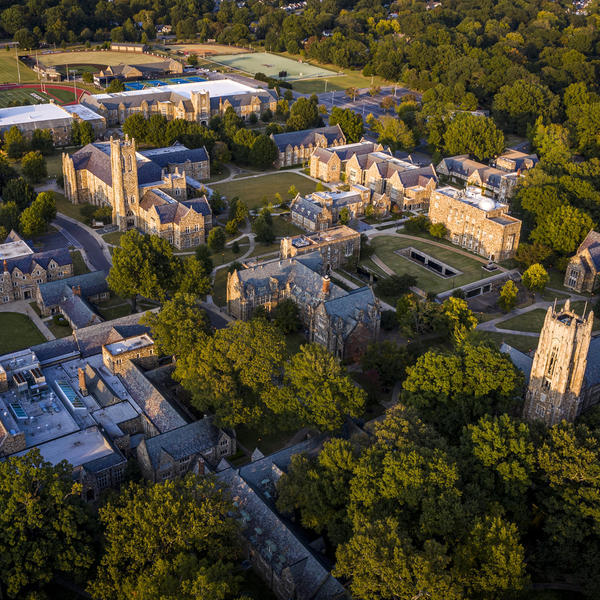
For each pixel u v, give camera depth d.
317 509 127.12
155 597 104.44
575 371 136.75
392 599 110.12
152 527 112.25
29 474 117.19
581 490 122.31
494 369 147.38
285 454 142.38
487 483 127.81
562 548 121.31
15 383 163.25
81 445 147.38
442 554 107.69
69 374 172.25
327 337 184.88
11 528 112.31
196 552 120.50
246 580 125.44
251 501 131.75
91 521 122.00
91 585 114.69
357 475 125.00
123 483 142.50
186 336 168.25
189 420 160.12
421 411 149.12
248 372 153.38
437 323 195.62
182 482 121.00
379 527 110.75
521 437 129.75
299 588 118.25
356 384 178.00
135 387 166.62
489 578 111.06
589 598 122.81
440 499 117.31
